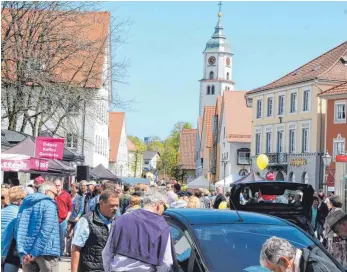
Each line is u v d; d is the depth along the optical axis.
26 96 30.20
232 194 13.83
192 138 128.12
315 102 61.84
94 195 19.33
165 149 151.12
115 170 99.44
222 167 85.19
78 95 31.55
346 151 56.38
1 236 10.10
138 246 6.99
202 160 106.62
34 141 20.91
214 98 177.00
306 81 62.91
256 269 7.20
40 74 29.81
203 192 28.45
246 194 13.84
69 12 31.78
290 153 65.06
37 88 30.52
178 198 18.41
